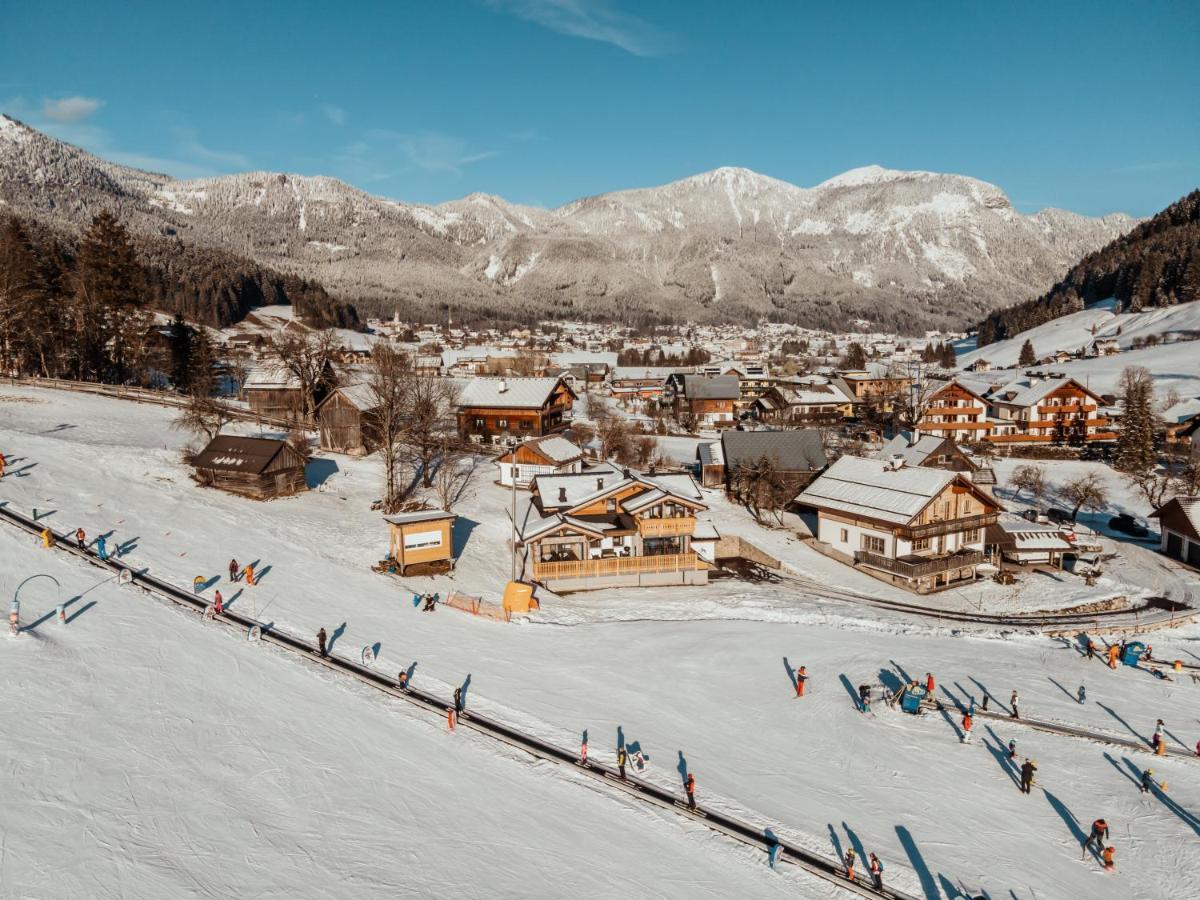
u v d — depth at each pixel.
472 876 23.78
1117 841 27.67
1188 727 36.62
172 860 23.17
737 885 24.31
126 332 101.94
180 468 64.56
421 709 33.16
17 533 45.91
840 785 30.23
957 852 26.59
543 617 45.34
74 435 69.44
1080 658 44.81
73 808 24.80
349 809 26.41
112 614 37.94
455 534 57.50
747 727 34.16
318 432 82.12
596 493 54.62
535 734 32.06
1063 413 115.62
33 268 98.62
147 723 29.77
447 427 94.56
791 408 133.00
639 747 31.73
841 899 24.05
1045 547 61.31
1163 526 67.44
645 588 52.53
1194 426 99.25
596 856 25.16
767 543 63.81
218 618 39.12
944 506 59.28
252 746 29.27
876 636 46.03
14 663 32.12
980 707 37.34
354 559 50.84
